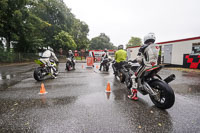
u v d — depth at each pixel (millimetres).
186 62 10492
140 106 2953
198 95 3773
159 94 2816
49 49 6469
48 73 6176
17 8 18328
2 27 16656
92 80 6004
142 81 3299
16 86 4805
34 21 22344
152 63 2914
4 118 2385
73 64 10336
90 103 3121
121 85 5016
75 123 2203
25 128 2068
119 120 2312
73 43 34125
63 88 4531
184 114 2555
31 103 3119
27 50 22891
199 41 9719
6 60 16641
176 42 11594
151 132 1971
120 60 5469
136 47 17750
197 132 1970
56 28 32656
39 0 24938
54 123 2207
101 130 2004
